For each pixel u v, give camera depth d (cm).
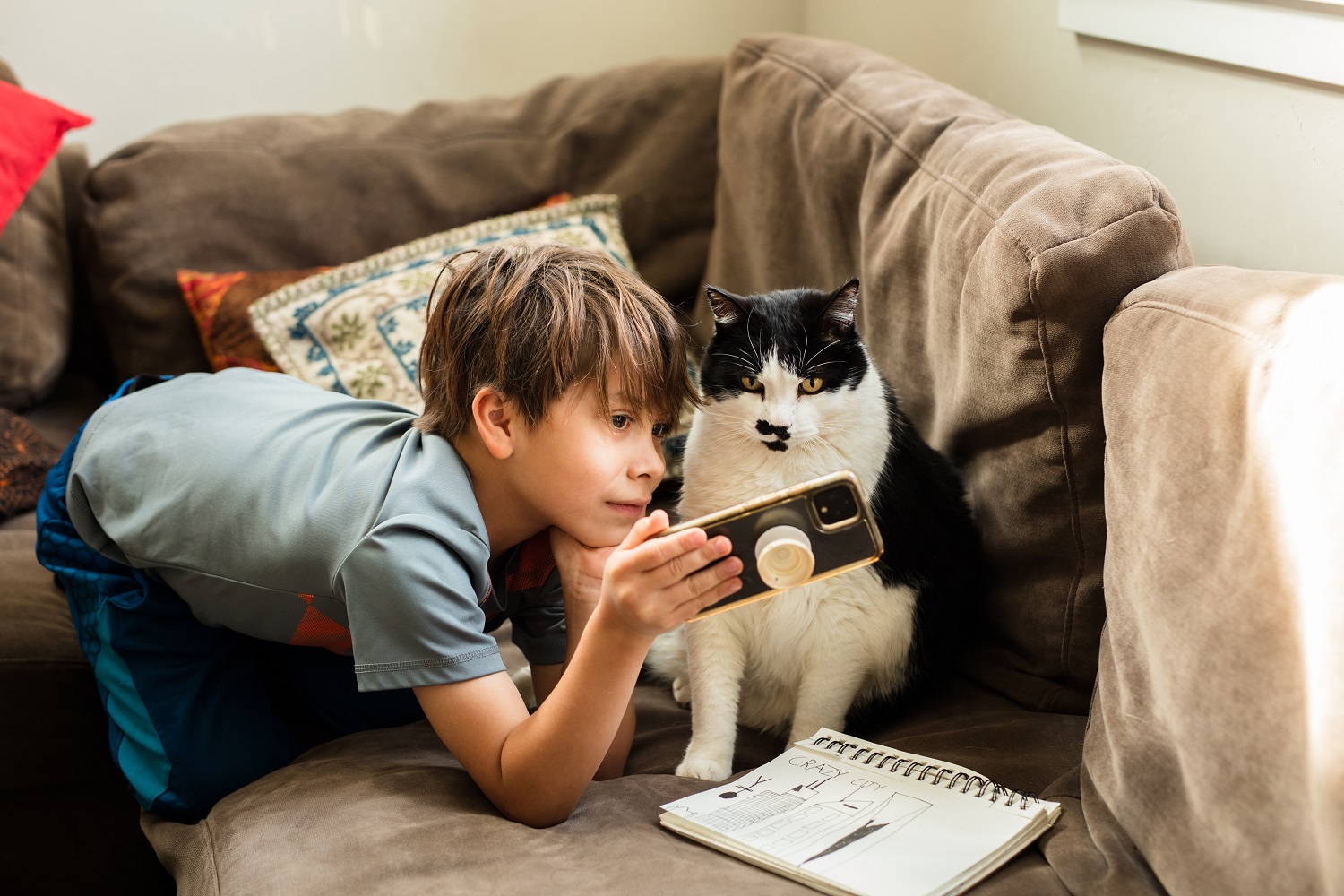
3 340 165
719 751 100
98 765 119
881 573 104
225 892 77
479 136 182
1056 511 101
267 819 85
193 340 171
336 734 118
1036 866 75
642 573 71
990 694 109
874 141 134
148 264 169
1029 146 108
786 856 73
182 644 106
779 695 114
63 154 186
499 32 221
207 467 100
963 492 115
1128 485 81
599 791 92
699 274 184
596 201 174
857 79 148
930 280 115
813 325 106
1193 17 117
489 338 92
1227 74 116
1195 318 78
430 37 218
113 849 124
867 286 131
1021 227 95
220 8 206
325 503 91
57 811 121
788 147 155
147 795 101
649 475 94
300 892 73
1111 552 85
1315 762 58
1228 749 64
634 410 93
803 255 154
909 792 82
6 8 196
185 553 99
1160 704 73
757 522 70
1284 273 79
